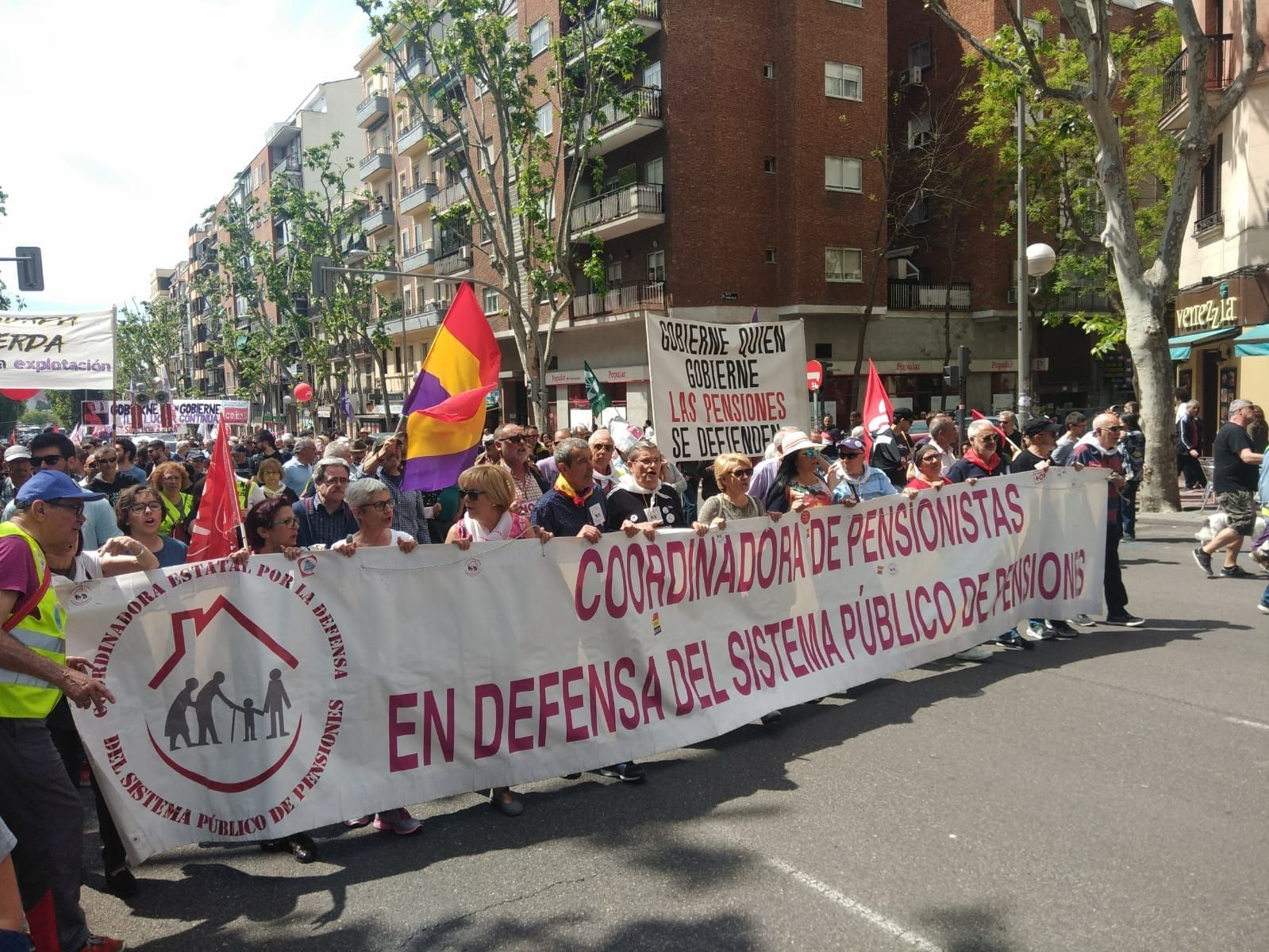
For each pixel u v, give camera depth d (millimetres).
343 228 43438
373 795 4129
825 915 3328
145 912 3570
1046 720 5258
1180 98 19781
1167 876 3500
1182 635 7117
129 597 3723
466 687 4406
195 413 23500
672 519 6066
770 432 7336
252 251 51156
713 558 5285
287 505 4395
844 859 3730
